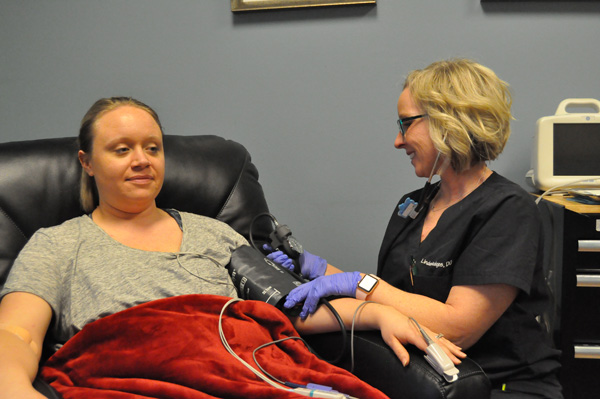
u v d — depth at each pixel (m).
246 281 1.25
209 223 1.38
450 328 1.03
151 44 1.96
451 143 1.10
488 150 1.12
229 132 1.98
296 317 1.16
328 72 1.92
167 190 1.44
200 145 1.54
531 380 1.09
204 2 1.93
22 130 2.02
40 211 1.31
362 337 1.05
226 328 1.03
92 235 1.21
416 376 0.91
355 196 1.96
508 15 1.84
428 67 1.20
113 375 0.95
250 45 1.93
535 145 1.75
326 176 1.97
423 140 1.16
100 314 1.09
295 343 1.06
